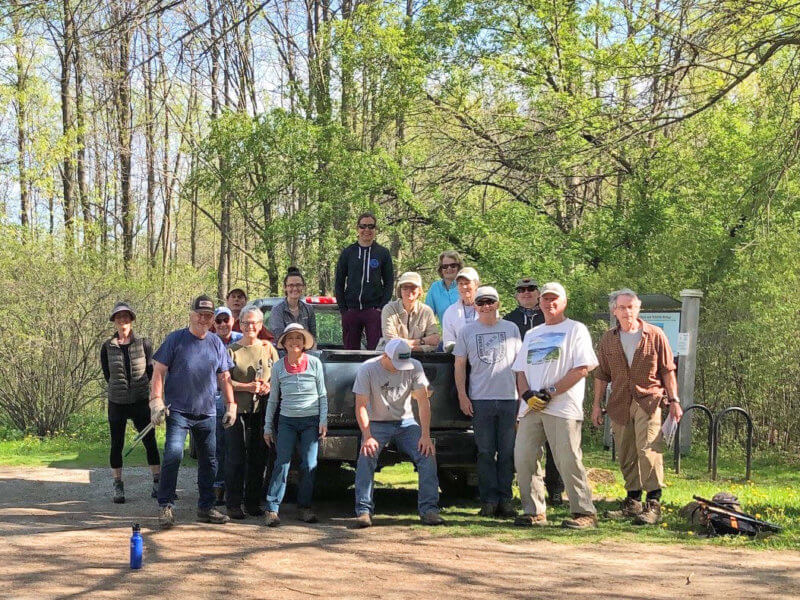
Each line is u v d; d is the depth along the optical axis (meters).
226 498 8.23
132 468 11.80
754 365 13.50
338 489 10.11
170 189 32.75
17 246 16.77
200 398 7.87
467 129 20.25
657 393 7.90
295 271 9.51
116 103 10.07
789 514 8.47
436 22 20.14
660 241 17.22
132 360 9.30
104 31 7.87
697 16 10.93
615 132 13.11
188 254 56.03
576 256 19.55
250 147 20.69
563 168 13.43
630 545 7.05
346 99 20.94
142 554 6.22
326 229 20.38
